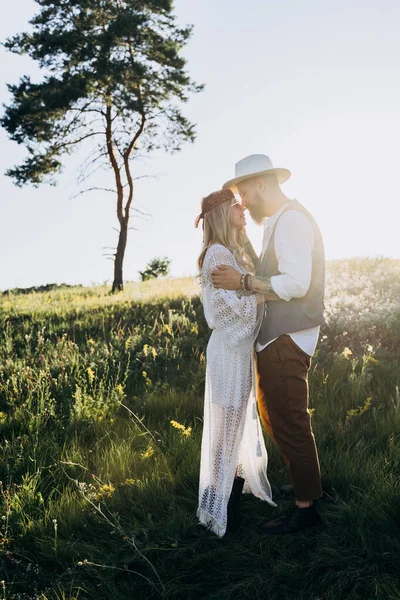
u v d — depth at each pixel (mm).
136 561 3383
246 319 3479
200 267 3674
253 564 3318
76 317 12148
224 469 3578
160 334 8953
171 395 5945
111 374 7074
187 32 21484
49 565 3504
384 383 5973
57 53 20562
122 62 20156
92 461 4625
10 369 7723
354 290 10539
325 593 2990
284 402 3508
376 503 3539
